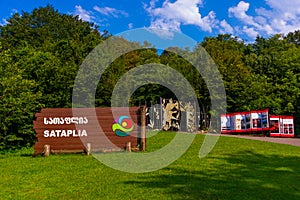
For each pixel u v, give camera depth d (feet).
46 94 75.72
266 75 123.95
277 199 23.21
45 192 26.13
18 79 60.08
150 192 25.46
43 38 149.69
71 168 36.11
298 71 118.83
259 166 35.99
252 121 87.66
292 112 106.63
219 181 28.81
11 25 160.15
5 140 58.29
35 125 48.42
